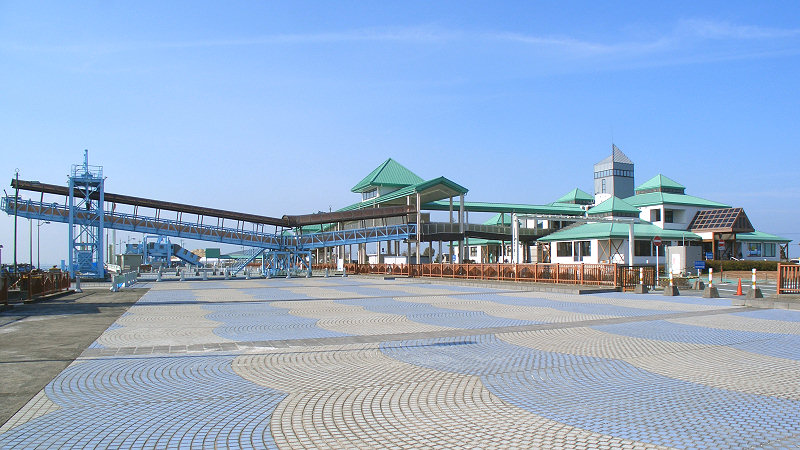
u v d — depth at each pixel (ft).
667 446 18.15
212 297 84.64
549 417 21.27
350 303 71.92
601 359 32.24
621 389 25.43
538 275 104.78
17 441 18.72
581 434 19.33
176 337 41.68
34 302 75.51
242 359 32.73
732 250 201.77
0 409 22.36
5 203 144.56
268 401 23.66
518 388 25.66
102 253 155.33
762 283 127.13
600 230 175.94
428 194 180.96
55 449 18.02
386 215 180.45
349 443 18.58
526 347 36.42
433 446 18.25
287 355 33.99
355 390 25.41
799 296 64.95
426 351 35.19
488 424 20.48
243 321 52.16
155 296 88.07
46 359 32.71
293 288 107.76
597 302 70.54
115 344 38.32
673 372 28.81
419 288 105.19
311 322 51.11
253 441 18.79
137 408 22.61
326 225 260.01
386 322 50.72
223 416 21.54
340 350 35.70
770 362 31.19
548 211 209.46
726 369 29.45
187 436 19.26
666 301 71.26
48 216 150.71
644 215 213.66
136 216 158.51
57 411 22.17
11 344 38.29
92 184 157.99
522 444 18.37
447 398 23.99
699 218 210.38
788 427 19.97
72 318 55.36
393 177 204.33
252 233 170.50
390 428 20.07
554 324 48.08
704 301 71.00
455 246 289.33
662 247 181.16
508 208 205.16
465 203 206.90
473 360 32.19
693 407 22.48
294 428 20.12
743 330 43.50
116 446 18.29
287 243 176.76
